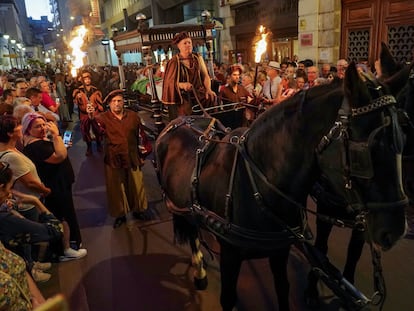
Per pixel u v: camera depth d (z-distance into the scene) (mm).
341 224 2170
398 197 1554
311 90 1890
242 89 5922
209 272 3742
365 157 1534
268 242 2129
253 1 13836
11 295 1744
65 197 3961
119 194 4719
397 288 3328
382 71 2371
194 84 4754
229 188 2217
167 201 3203
